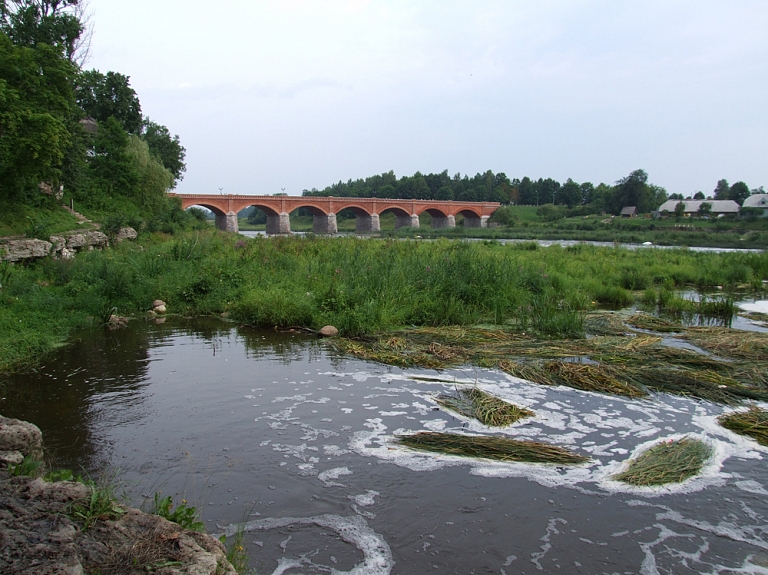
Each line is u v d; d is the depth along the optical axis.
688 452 6.81
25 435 5.59
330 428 7.68
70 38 36.34
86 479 6.01
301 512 5.56
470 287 16.61
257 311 14.84
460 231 91.81
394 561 4.83
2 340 11.16
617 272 23.62
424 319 14.70
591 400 8.84
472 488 6.05
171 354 11.60
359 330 13.36
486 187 158.38
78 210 34.66
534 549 5.02
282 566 4.73
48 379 9.79
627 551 5.00
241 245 25.17
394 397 8.98
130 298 16.50
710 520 5.48
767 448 7.07
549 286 18.48
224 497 5.81
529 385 9.57
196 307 16.48
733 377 9.84
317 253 23.86
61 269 17.62
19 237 20.30
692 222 94.56
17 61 24.16
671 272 24.61
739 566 4.80
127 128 55.97
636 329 14.20
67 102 26.55
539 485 6.14
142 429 7.57
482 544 5.08
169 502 4.70
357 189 173.75
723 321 15.70
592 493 5.98
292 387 9.45
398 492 5.96
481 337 12.86
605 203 127.31
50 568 3.13
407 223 112.25
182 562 3.61
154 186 45.34
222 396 8.96
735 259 29.30
